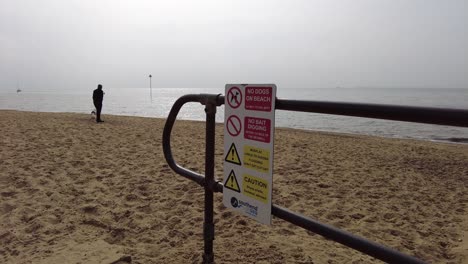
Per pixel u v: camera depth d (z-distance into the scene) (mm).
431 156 8297
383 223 3701
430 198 4688
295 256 2750
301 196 4457
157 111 43438
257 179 1625
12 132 8086
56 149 6301
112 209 3611
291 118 33219
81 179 4551
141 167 5344
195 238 2977
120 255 2453
